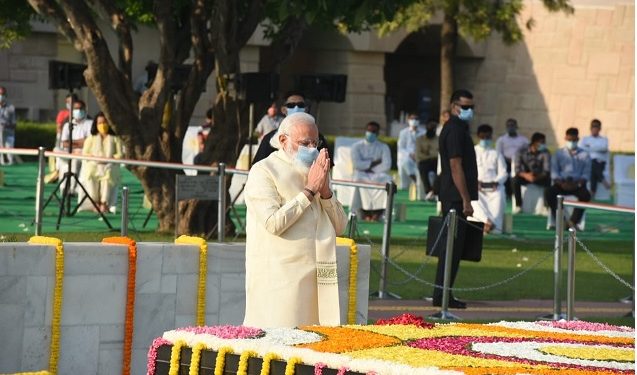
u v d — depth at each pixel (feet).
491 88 214.28
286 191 37.40
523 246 92.84
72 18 76.79
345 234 69.00
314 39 206.59
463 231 61.46
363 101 206.69
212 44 79.87
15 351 39.50
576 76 207.82
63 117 118.42
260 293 37.32
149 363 30.19
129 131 79.10
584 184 108.17
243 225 86.07
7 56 175.73
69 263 40.47
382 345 28.81
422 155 125.90
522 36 170.50
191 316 43.39
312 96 90.43
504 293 69.21
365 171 107.14
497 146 127.13
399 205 104.83
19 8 100.63
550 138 209.97
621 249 94.94
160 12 78.74
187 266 43.24
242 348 28.43
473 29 167.43
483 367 26.22
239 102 81.05
